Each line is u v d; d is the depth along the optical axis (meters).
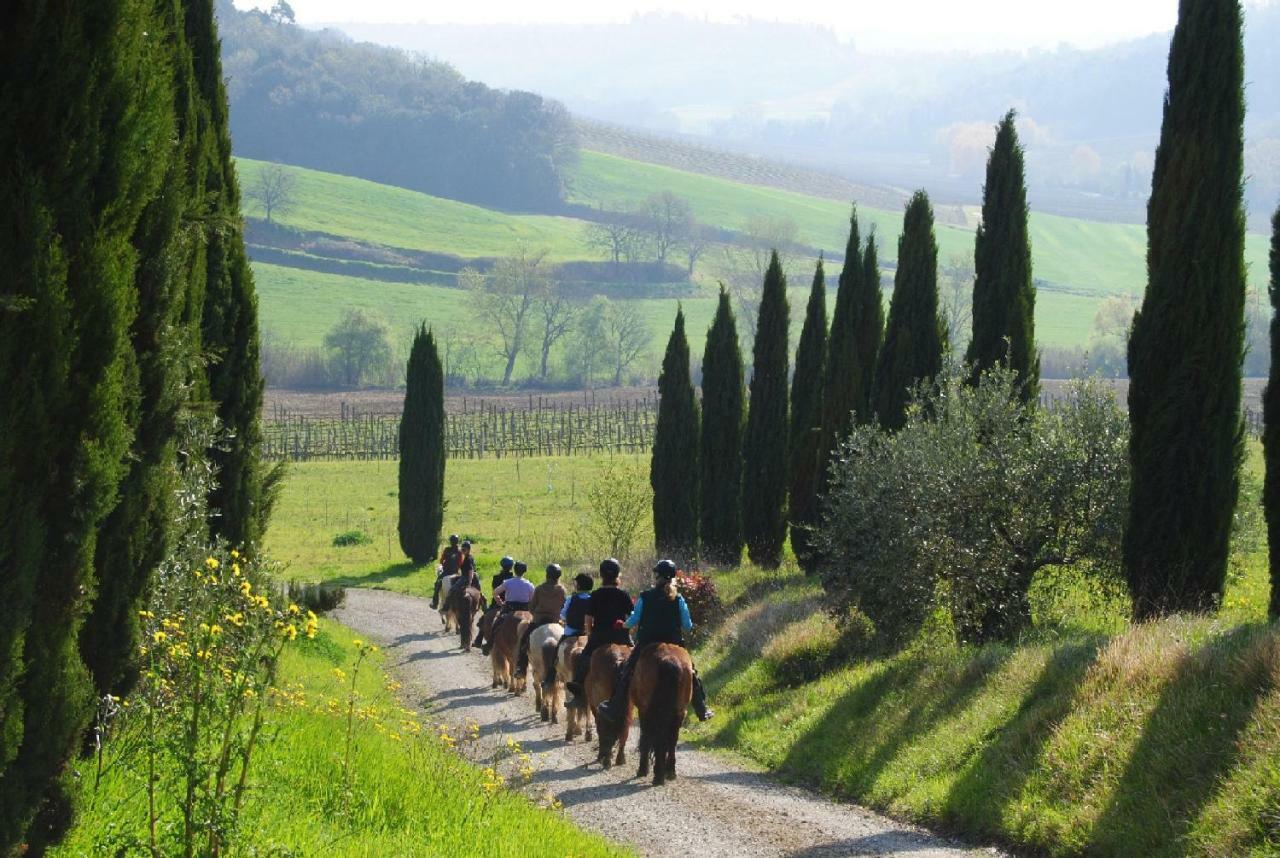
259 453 21.25
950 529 21.05
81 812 9.41
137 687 11.48
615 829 14.33
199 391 15.99
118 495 10.66
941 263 190.88
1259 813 11.13
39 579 8.55
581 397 151.00
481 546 58.19
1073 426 21.31
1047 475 20.77
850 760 17.81
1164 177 19.34
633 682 17.48
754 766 19.75
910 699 18.81
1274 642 13.37
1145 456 19.11
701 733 23.25
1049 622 21.41
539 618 23.89
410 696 26.33
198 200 14.10
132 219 9.14
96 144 8.64
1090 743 14.02
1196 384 18.80
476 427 118.88
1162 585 18.98
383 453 104.12
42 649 8.56
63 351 8.36
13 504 8.12
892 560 21.38
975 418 21.94
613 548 46.50
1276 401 18.02
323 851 10.39
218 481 20.45
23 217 8.15
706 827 14.47
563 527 63.59
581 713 20.44
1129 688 14.73
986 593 20.98
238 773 11.77
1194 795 12.09
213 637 9.09
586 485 80.19
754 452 37.97
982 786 14.80
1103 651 16.17
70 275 8.58
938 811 14.98
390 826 11.97
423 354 54.44
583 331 168.12
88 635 10.60
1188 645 14.83
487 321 173.75
